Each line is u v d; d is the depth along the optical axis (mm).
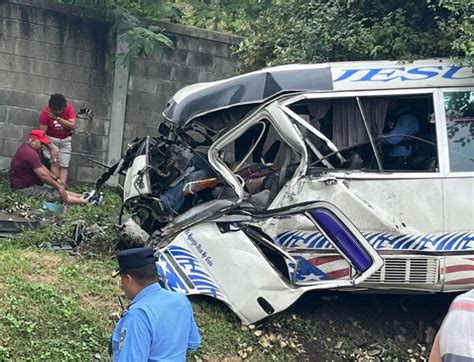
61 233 6812
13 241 6617
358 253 5188
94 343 4703
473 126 5359
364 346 5512
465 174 5273
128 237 5980
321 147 5469
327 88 5391
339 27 6406
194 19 10266
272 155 5977
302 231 5324
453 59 5402
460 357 2420
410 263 5238
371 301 5922
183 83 9875
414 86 5418
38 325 4703
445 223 5242
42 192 8070
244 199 5445
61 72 9273
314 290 5625
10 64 9023
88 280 5625
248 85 5434
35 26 9094
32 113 9188
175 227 5578
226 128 5395
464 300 2520
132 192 5977
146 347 3074
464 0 5430
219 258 5328
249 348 5148
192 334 3414
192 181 5875
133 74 9625
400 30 5848
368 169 5426
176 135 6152
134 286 3295
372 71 5473
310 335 5473
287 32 7609
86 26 9320
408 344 5586
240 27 10438
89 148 9477
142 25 9625
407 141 5492
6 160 9109
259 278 5250
